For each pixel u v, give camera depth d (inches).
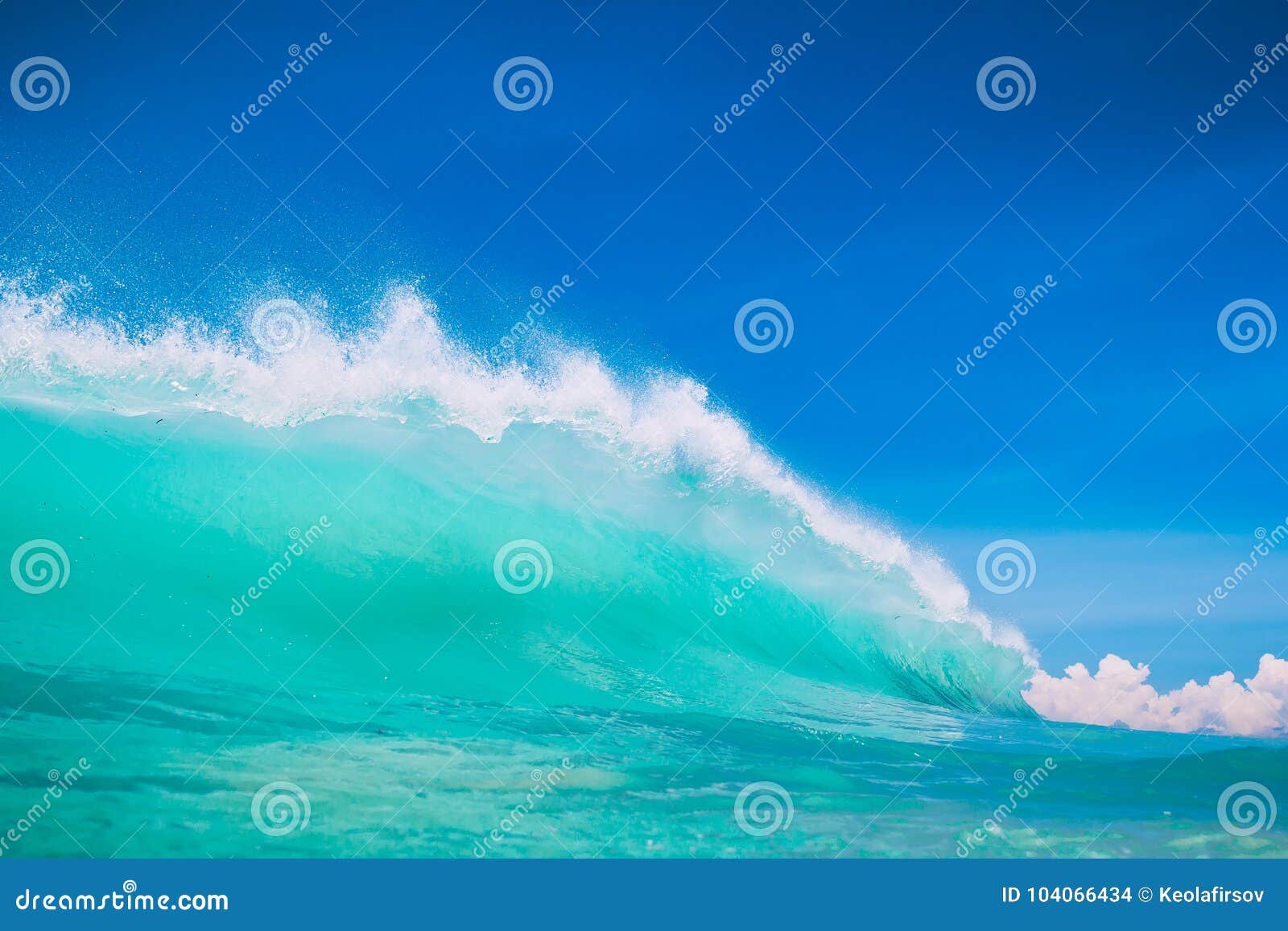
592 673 348.8
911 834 242.5
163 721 262.8
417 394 423.5
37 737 245.6
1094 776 295.9
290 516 379.6
